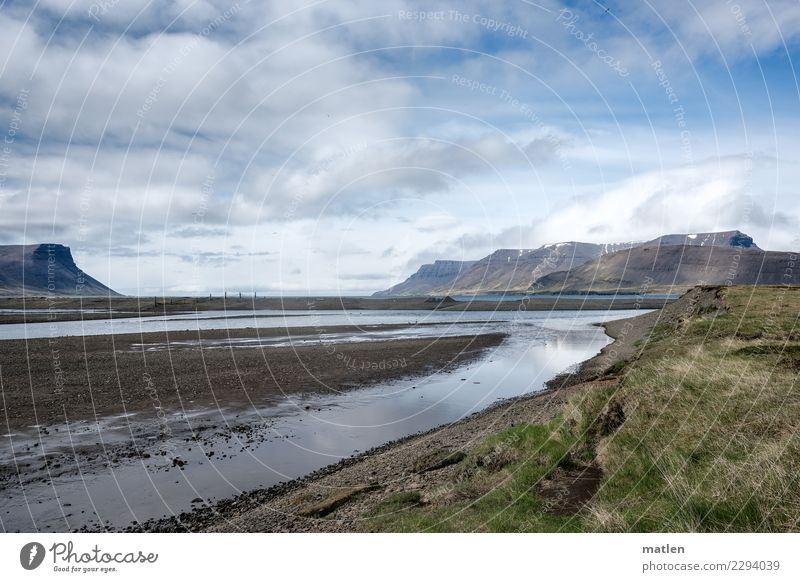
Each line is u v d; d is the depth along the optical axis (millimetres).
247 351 38375
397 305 166625
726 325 21641
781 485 6297
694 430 8656
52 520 10633
